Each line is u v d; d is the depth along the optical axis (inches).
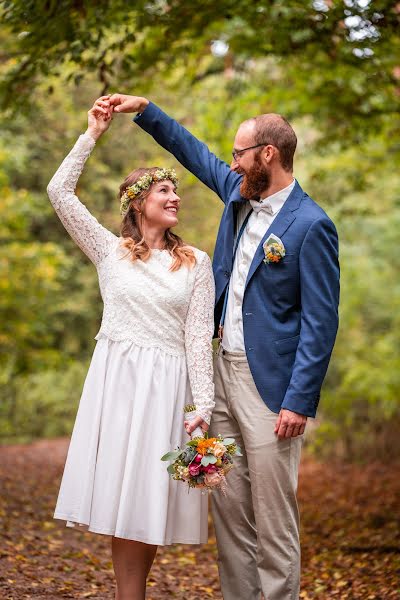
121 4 209.5
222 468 126.3
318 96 328.8
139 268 135.5
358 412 487.5
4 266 472.4
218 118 367.6
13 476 386.9
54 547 224.5
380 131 331.9
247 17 243.6
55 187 136.9
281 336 134.4
